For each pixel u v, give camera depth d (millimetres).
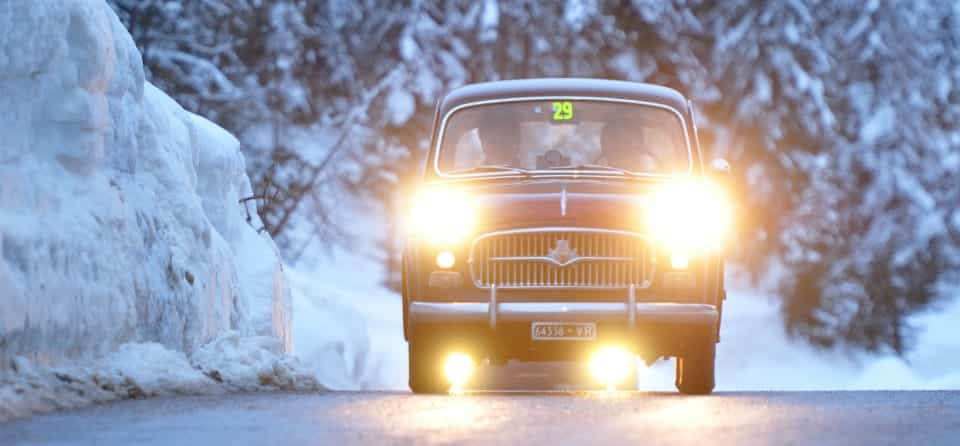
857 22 108875
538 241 32844
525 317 32562
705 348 33562
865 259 102812
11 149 31938
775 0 104500
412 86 98125
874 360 101250
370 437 21875
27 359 29438
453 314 32750
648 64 102562
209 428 23781
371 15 100750
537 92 36438
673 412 25875
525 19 100000
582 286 32750
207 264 41781
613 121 36094
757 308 104125
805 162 104562
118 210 35406
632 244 32844
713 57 104562
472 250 32969
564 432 22234
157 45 94125
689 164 35844
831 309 101438
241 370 36875
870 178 106375
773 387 97625
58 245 31594
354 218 100438
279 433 22828
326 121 101188
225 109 96625
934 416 25047
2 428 24266
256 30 98875
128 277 35125
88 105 34219
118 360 33438
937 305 108500
